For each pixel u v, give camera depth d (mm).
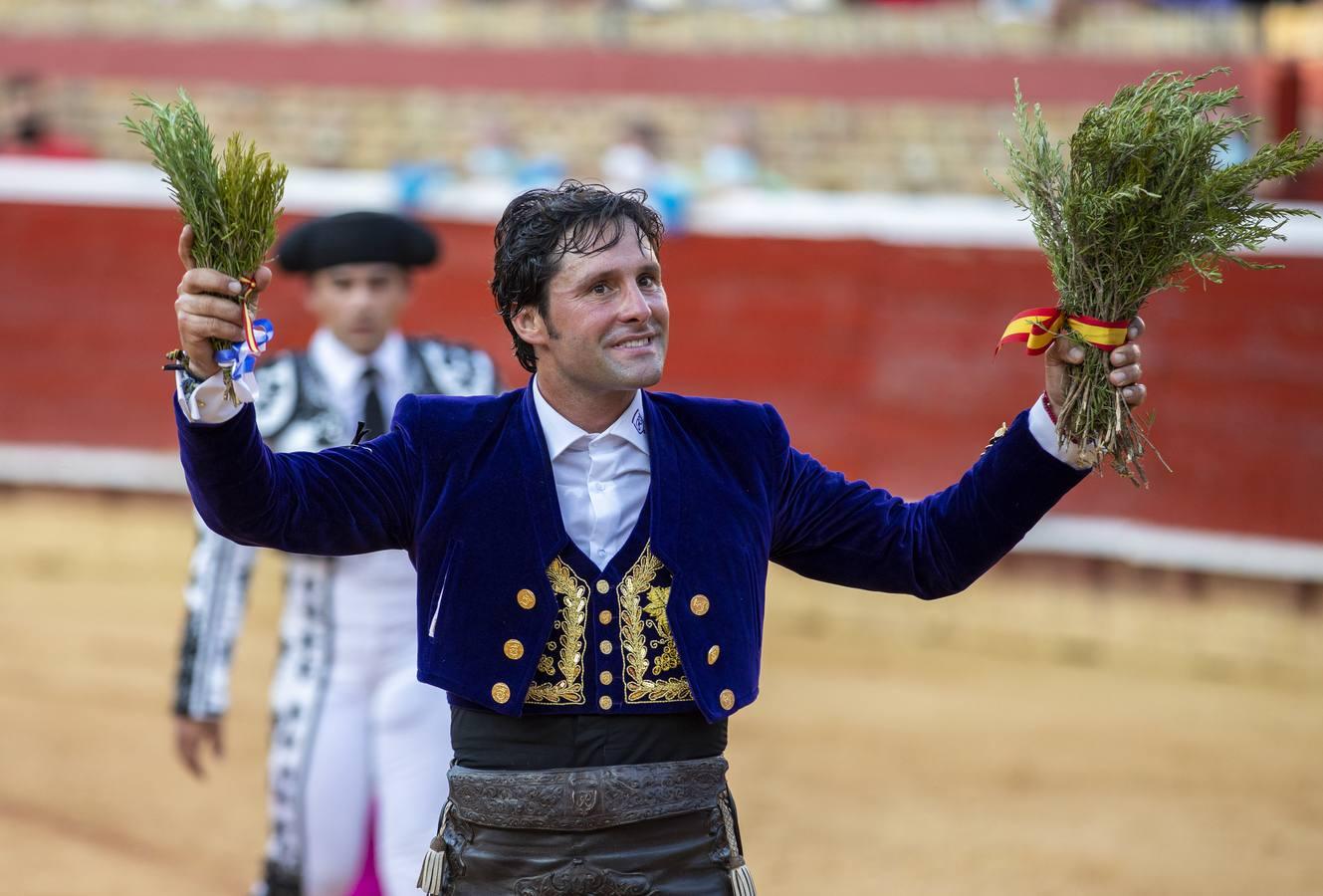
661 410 6598
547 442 6414
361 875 10055
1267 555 20422
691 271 22266
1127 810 14844
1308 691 19047
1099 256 6242
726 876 6332
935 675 19125
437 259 10484
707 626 6309
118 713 17234
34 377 24078
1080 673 19516
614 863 6152
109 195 23891
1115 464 6391
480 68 32344
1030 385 21469
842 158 32156
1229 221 6219
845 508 6703
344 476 6254
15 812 14414
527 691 6195
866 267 21828
